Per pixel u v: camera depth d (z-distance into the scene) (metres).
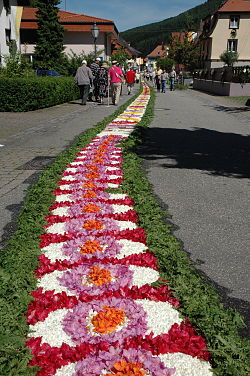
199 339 2.65
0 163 7.63
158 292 3.18
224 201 5.60
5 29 30.66
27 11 48.09
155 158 8.38
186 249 4.11
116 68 20.39
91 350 2.55
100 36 45.50
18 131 11.61
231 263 3.84
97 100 23.34
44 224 4.51
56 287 3.28
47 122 13.62
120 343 2.61
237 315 2.96
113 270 3.51
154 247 3.97
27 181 6.41
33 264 3.54
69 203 5.22
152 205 5.27
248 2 56.78
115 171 6.90
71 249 3.90
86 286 3.26
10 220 4.77
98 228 4.38
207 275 3.61
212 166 7.72
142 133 11.27
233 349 2.56
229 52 52.56
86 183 6.06
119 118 14.91
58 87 19.83
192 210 5.23
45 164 7.54
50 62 38.47
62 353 2.52
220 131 12.56
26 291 3.13
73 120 14.30
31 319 2.84
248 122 15.12
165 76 35.84
